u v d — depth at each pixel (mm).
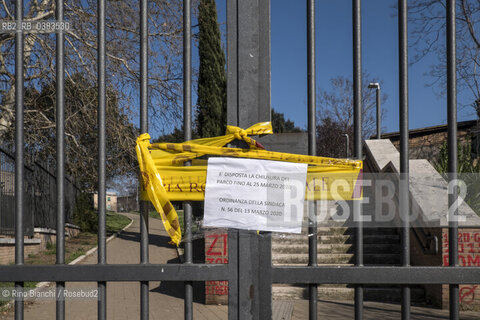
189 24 2211
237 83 2195
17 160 2176
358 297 2068
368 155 11570
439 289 6645
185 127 2193
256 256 2094
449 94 2150
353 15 2211
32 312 6832
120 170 12500
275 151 2162
